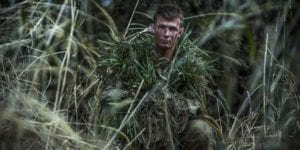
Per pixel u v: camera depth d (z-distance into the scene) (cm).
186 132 505
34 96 563
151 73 511
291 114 575
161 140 507
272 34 709
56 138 492
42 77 609
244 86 704
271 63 627
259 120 625
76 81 614
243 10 765
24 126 482
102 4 734
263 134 569
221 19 741
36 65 598
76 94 595
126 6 737
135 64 515
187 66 517
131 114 494
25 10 640
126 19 735
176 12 516
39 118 509
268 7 741
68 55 584
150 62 514
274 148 541
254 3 734
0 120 482
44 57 605
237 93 708
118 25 729
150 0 738
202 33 699
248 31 693
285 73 634
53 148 487
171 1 730
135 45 522
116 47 527
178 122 511
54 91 607
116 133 491
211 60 652
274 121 592
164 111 507
